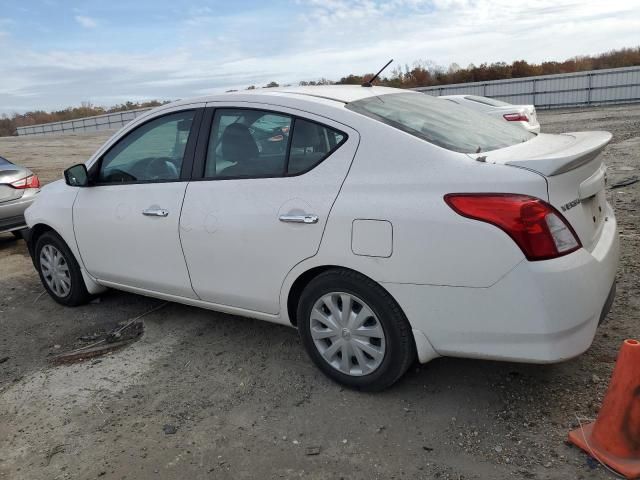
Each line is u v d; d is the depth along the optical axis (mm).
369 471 2459
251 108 3277
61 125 63250
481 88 31203
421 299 2645
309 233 2916
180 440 2799
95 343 4051
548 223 2387
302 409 2971
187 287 3646
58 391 3395
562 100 28750
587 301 2445
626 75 26594
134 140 3922
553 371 3066
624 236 5336
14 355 3973
